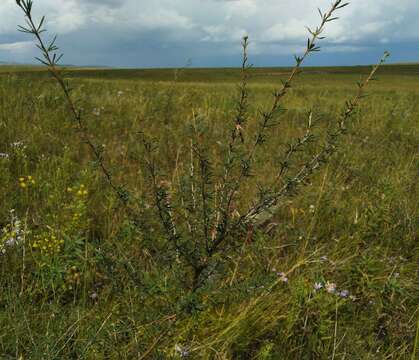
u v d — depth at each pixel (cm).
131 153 516
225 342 224
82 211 341
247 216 225
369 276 293
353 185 500
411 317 267
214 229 231
